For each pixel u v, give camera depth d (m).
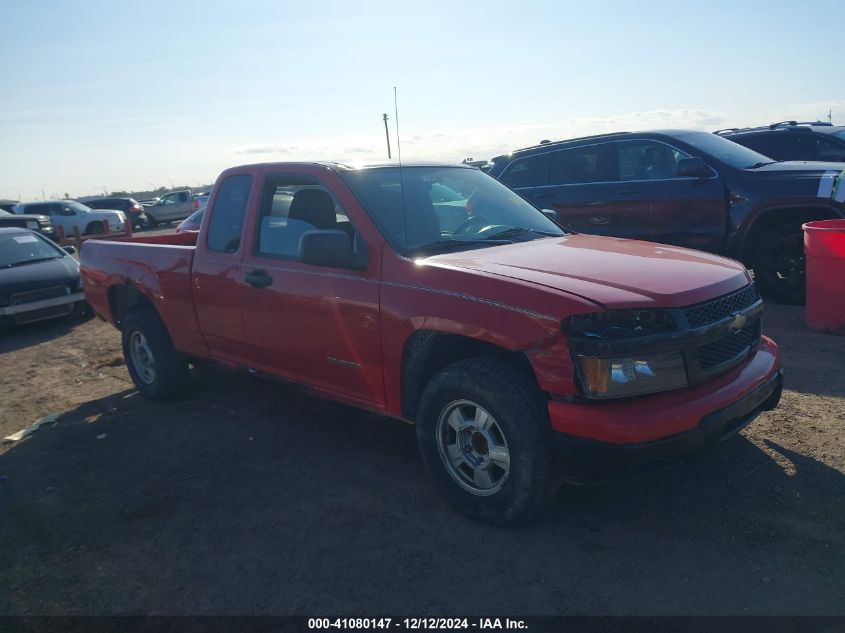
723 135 10.72
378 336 3.71
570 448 3.01
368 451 4.47
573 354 2.97
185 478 4.25
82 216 29.42
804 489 3.56
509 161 9.49
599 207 8.45
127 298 6.01
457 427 3.47
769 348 3.75
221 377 6.36
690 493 3.62
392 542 3.36
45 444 5.03
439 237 4.01
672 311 3.05
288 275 4.21
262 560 3.29
